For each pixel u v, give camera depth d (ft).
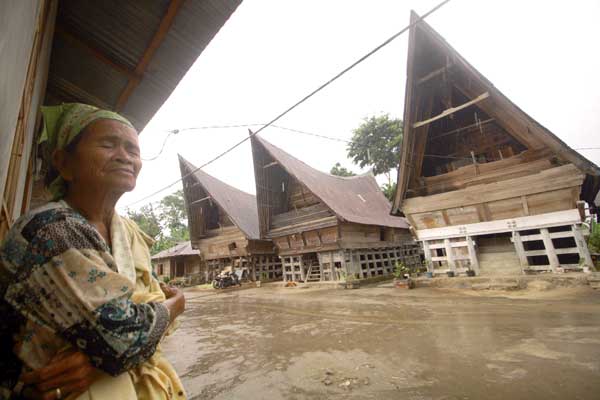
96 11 10.54
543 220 28.63
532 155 29.45
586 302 20.36
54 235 2.46
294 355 14.56
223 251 69.72
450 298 26.63
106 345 2.33
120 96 15.06
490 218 31.55
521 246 29.63
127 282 2.63
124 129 3.40
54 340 2.51
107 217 3.43
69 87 14.93
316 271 56.85
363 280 46.11
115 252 3.07
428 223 35.76
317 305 29.96
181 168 73.31
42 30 6.40
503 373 10.65
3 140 2.86
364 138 95.76
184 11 10.34
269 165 54.75
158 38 11.39
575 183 26.66
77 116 3.23
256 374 12.48
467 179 33.55
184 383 12.19
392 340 15.70
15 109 3.47
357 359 13.20
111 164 3.17
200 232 74.64
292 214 55.67
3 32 2.27
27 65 4.22
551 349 12.49
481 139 34.86
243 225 65.87
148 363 3.14
